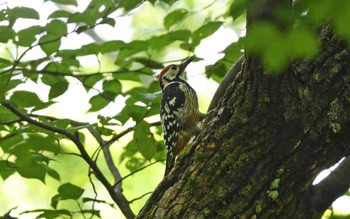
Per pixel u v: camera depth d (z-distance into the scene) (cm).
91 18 959
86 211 1005
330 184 815
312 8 404
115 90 1178
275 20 434
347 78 714
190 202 726
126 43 1102
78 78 1140
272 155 711
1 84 978
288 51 427
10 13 982
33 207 1914
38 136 1048
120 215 1839
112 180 1866
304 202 808
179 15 1096
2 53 1271
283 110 703
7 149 1062
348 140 721
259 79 689
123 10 847
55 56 1100
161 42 1112
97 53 1120
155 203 753
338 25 390
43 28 1008
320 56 719
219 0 1372
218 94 911
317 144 713
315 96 709
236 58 1102
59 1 957
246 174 714
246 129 717
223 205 715
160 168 1808
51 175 1089
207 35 1073
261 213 711
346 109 712
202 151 741
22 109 1055
